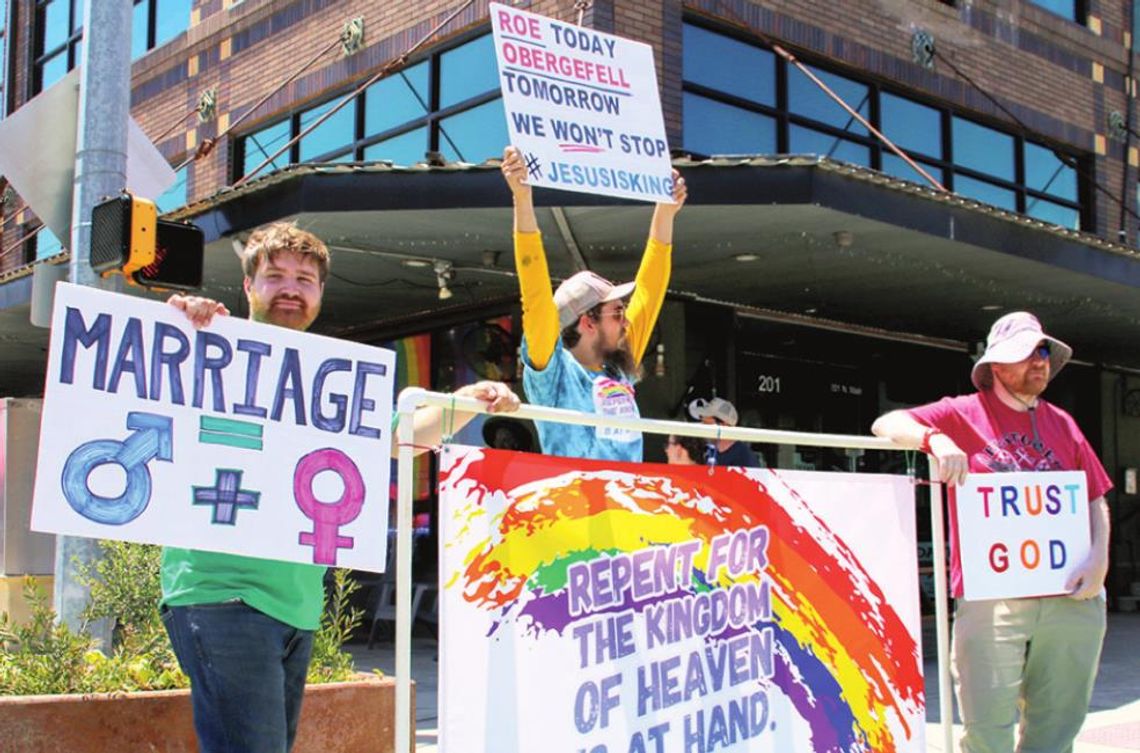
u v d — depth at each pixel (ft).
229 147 43.42
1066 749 14.24
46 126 20.57
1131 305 36.58
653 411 34.60
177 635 9.29
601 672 10.69
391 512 38.11
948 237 27.07
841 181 24.67
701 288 34.81
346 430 9.89
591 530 10.89
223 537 9.16
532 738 10.12
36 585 16.37
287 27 41.52
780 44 35.19
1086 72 45.85
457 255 30.48
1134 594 49.90
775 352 39.68
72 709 13.10
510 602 10.20
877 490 13.44
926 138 39.81
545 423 12.80
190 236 19.10
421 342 39.81
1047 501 14.01
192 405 9.20
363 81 38.14
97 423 8.77
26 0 57.57
